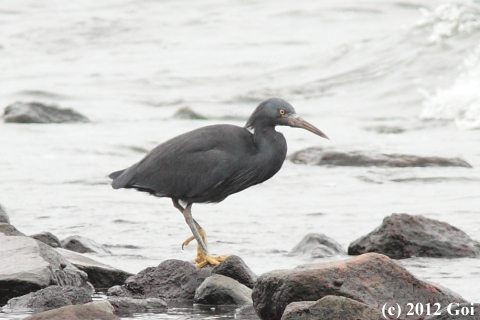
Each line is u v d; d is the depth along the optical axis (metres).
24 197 15.77
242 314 8.34
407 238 10.97
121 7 42.97
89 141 21.38
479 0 31.09
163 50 35.81
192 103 27.33
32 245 9.40
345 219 13.98
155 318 8.24
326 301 7.43
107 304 8.23
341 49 31.59
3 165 18.67
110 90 29.94
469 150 20.12
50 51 37.28
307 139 21.77
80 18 40.84
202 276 9.21
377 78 28.39
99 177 17.50
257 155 10.53
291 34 36.12
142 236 12.75
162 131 23.00
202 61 33.34
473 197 15.35
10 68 34.28
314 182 17.14
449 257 10.89
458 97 25.38
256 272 10.30
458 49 28.38
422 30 30.11
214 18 39.47
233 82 30.50
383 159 18.45
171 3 42.50
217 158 10.36
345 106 26.41
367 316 7.38
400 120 24.45
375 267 8.02
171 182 10.43
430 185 16.62
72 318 7.76
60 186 16.73
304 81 29.55
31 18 41.75
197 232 10.49
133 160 19.52
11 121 23.88
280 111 10.59
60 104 27.62
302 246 11.46
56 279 9.05
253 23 38.12
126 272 9.84
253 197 15.84
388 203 15.15
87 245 11.38
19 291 8.74
